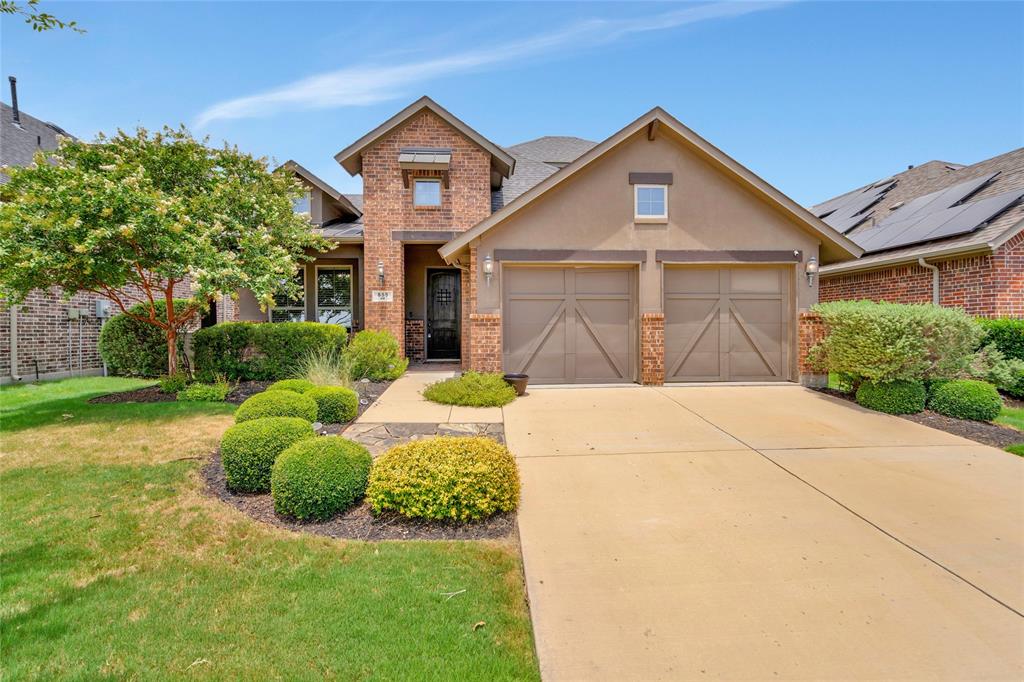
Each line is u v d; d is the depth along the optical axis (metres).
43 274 6.72
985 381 8.44
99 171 7.75
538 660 2.46
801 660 2.46
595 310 9.51
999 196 10.57
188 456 5.23
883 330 7.26
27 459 5.11
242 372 9.48
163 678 2.27
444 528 3.85
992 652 2.50
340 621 2.70
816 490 4.54
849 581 3.12
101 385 9.69
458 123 12.01
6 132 12.05
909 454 5.49
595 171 9.26
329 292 13.40
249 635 2.57
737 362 9.60
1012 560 3.35
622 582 3.12
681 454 5.50
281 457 4.07
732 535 3.72
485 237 9.15
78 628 2.60
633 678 2.35
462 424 6.60
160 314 10.72
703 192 9.35
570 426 6.57
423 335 13.61
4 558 3.28
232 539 3.60
